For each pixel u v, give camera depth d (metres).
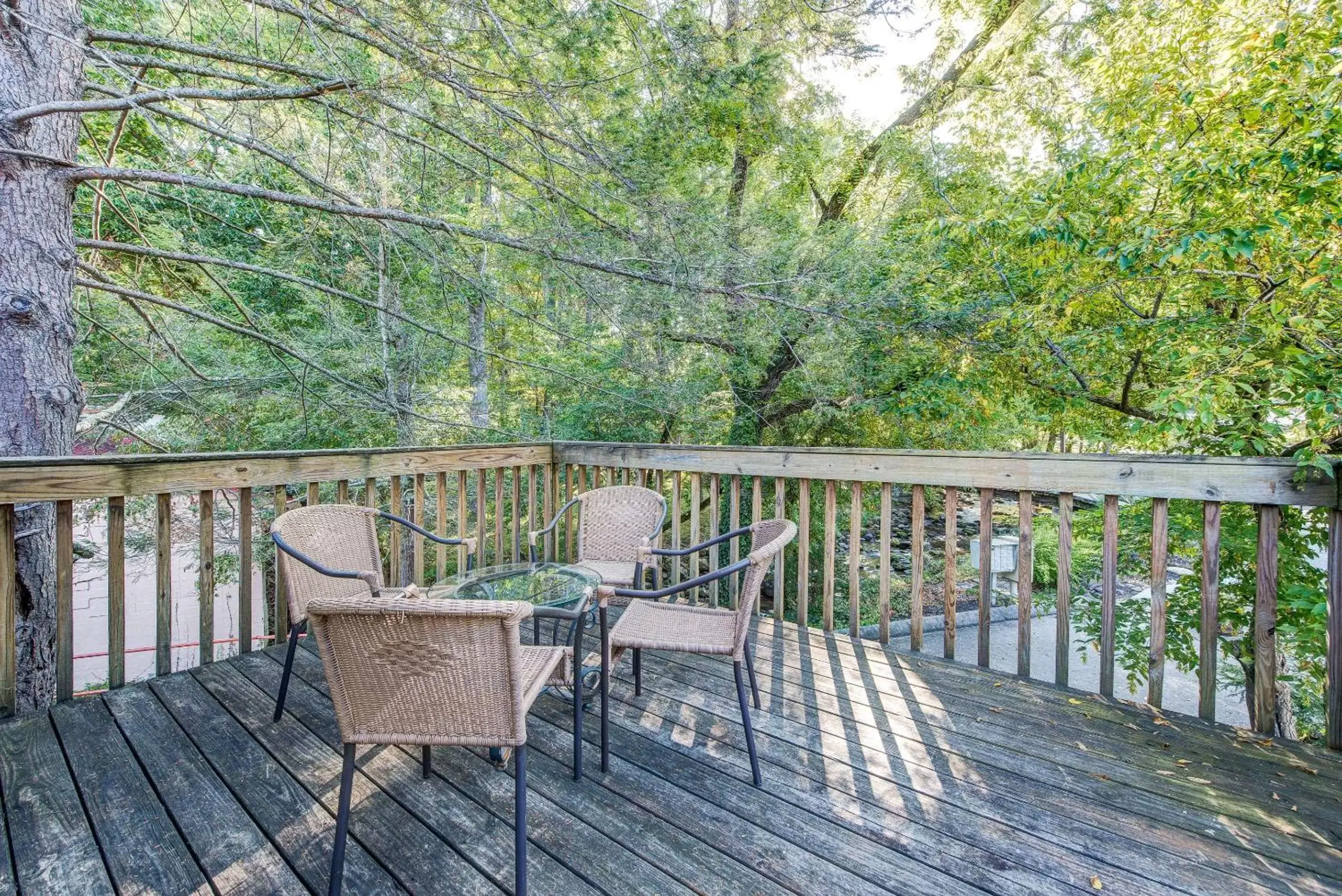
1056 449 8.48
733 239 4.53
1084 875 1.55
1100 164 3.76
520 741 1.44
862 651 3.00
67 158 3.29
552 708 2.42
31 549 3.09
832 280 4.91
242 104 3.91
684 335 4.87
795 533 2.07
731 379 6.09
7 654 2.31
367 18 3.10
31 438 3.11
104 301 5.16
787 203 7.12
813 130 5.74
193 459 2.68
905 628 7.53
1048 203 4.11
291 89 3.47
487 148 3.87
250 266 3.99
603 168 3.94
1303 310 3.13
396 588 2.67
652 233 4.10
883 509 3.08
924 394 5.76
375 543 2.74
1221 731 2.24
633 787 1.90
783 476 3.37
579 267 4.20
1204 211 3.26
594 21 3.48
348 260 5.08
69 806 1.80
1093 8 6.26
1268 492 2.19
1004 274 4.95
